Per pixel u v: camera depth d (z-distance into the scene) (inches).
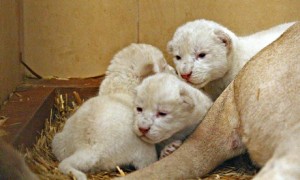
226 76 45.8
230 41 44.6
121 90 44.4
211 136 38.8
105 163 39.2
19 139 40.4
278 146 33.1
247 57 45.8
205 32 44.4
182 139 41.8
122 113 39.7
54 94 51.5
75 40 54.6
